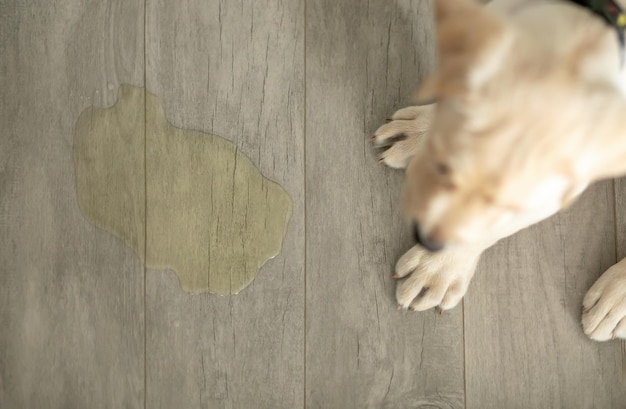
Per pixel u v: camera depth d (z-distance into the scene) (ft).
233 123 4.79
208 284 4.76
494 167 2.81
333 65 4.77
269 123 4.78
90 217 4.80
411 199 3.19
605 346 4.64
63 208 4.81
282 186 4.76
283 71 4.78
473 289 4.68
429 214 3.00
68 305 4.77
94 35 4.85
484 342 4.68
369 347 4.68
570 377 4.65
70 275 4.78
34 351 4.77
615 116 2.82
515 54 2.86
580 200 4.67
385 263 4.68
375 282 4.69
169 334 4.75
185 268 4.77
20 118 4.85
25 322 4.78
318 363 4.69
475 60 2.75
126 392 4.73
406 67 4.74
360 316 4.69
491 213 2.95
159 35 4.83
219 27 4.81
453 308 4.67
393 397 4.67
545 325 4.66
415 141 4.48
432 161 3.06
